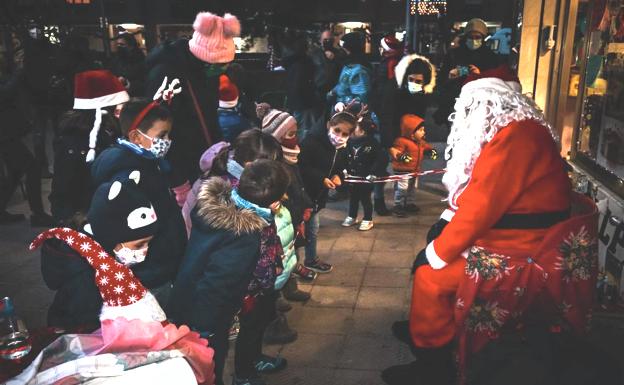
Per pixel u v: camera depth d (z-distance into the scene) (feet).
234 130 13.30
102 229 6.95
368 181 16.61
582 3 14.58
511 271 7.68
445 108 25.94
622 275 10.83
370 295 13.01
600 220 11.86
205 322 7.47
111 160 7.48
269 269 8.42
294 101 23.68
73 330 6.62
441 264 7.84
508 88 8.05
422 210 19.31
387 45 20.71
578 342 8.55
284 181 7.73
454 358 8.30
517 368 8.22
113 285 6.20
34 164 17.88
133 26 90.74
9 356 5.93
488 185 7.47
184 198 11.53
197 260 7.52
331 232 17.37
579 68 14.65
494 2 82.89
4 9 21.97
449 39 49.21
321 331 11.45
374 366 10.14
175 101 11.75
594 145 13.00
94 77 9.74
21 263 15.43
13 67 21.44
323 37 27.53
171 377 5.93
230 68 19.22
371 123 16.97
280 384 9.68
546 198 7.72
